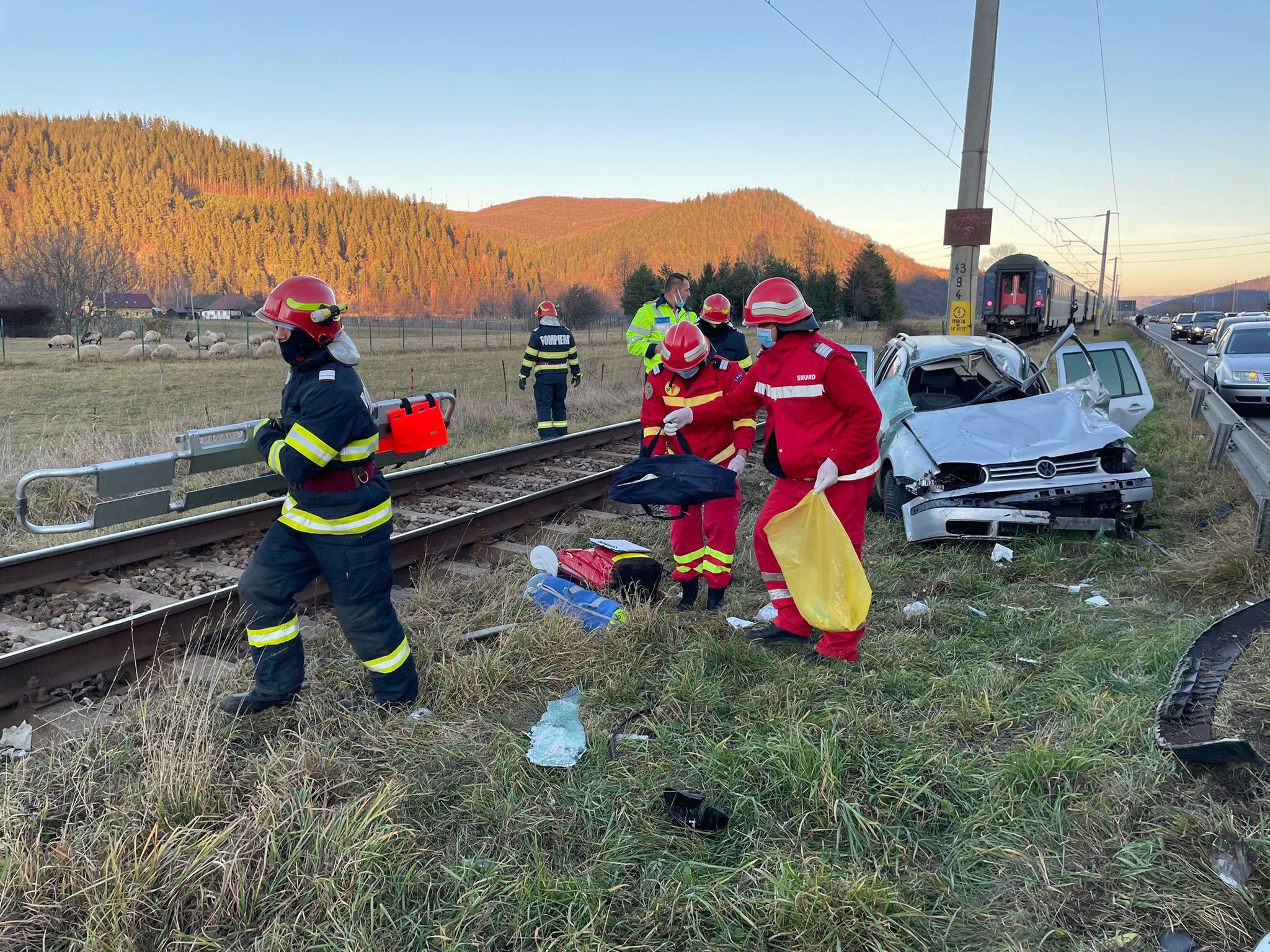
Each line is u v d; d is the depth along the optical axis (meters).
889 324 40.00
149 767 2.97
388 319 85.88
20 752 3.16
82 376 20.14
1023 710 3.60
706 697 3.66
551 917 2.40
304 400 3.10
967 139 12.53
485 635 4.27
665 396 4.81
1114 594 5.08
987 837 2.72
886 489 6.65
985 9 12.13
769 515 4.24
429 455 9.00
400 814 2.78
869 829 2.76
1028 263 32.69
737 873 2.55
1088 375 7.23
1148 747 3.16
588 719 3.51
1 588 4.55
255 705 3.44
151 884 2.38
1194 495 7.34
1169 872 2.48
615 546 5.18
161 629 4.00
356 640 3.44
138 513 4.42
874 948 2.24
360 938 2.25
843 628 3.88
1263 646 3.78
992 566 5.60
